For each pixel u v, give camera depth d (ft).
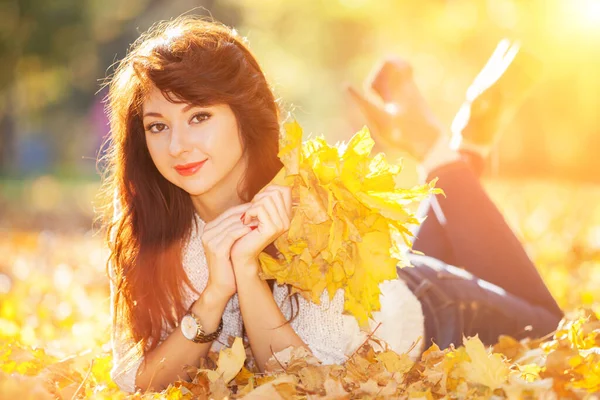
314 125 143.84
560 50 93.04
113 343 12.93
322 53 135.44
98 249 39.06
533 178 105.81
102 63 138.31
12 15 103.71
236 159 12.05
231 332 13.10
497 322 14.52
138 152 12.52
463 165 16.87
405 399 10.65
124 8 128.36
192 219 12.82
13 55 104.88
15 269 31.73
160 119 11.76
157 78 11.51
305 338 12.39
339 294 12.33
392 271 11.35
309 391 10.91
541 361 12.39
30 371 13.20
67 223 58.39
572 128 109.29
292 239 11.21
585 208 52.60
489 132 18.54
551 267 28.02
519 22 86.89
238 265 11.70
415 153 17.87
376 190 11.18
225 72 11.75
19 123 142.82
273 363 11.81
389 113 18.24
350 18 121.90
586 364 11.23
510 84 18.33
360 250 11.34
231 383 11.93
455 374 11.15
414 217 11.09
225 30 12.41
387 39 123.75
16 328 17.24
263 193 11.50
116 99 12.59
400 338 13.28
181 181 11.89
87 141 165.99
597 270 26.91
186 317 12.00
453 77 117.39
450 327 14.17
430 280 14.43
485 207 16.17
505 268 15.70
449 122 119.34
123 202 12.76
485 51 104.42
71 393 12.17
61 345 16.80
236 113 11.91
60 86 129.59
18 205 72.49
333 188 10.99
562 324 13.69
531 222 43.68
